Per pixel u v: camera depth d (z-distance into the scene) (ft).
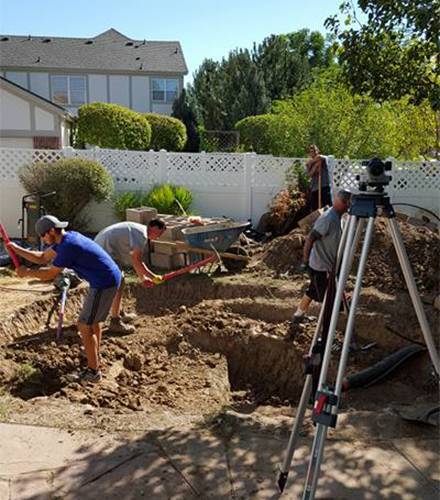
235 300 25.90
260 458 12.11
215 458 12.11
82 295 26.00
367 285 25.54
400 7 19.35
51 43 102.63
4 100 64.08
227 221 31.78
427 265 26.66
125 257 21.84
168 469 11.68
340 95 52.54
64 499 10.63
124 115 69.92
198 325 23.50
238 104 95.55
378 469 11.66
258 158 40.93
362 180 9.07
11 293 25.53
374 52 21.34
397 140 53.62
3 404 15.02
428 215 39.55
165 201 37.99
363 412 14.38
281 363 21.85
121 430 13.48
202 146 88.38
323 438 8.33
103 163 40.47
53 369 19.31
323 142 52.11
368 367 20.11
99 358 20.27
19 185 38.73
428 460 12.01
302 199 38.17
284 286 26.86
